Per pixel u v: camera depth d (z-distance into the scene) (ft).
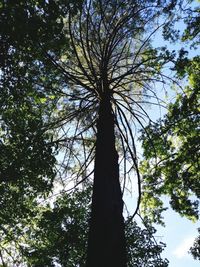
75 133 40.11
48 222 37.24
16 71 28.68
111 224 20.20
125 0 41.42
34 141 33.06
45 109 41.65
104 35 43.39
